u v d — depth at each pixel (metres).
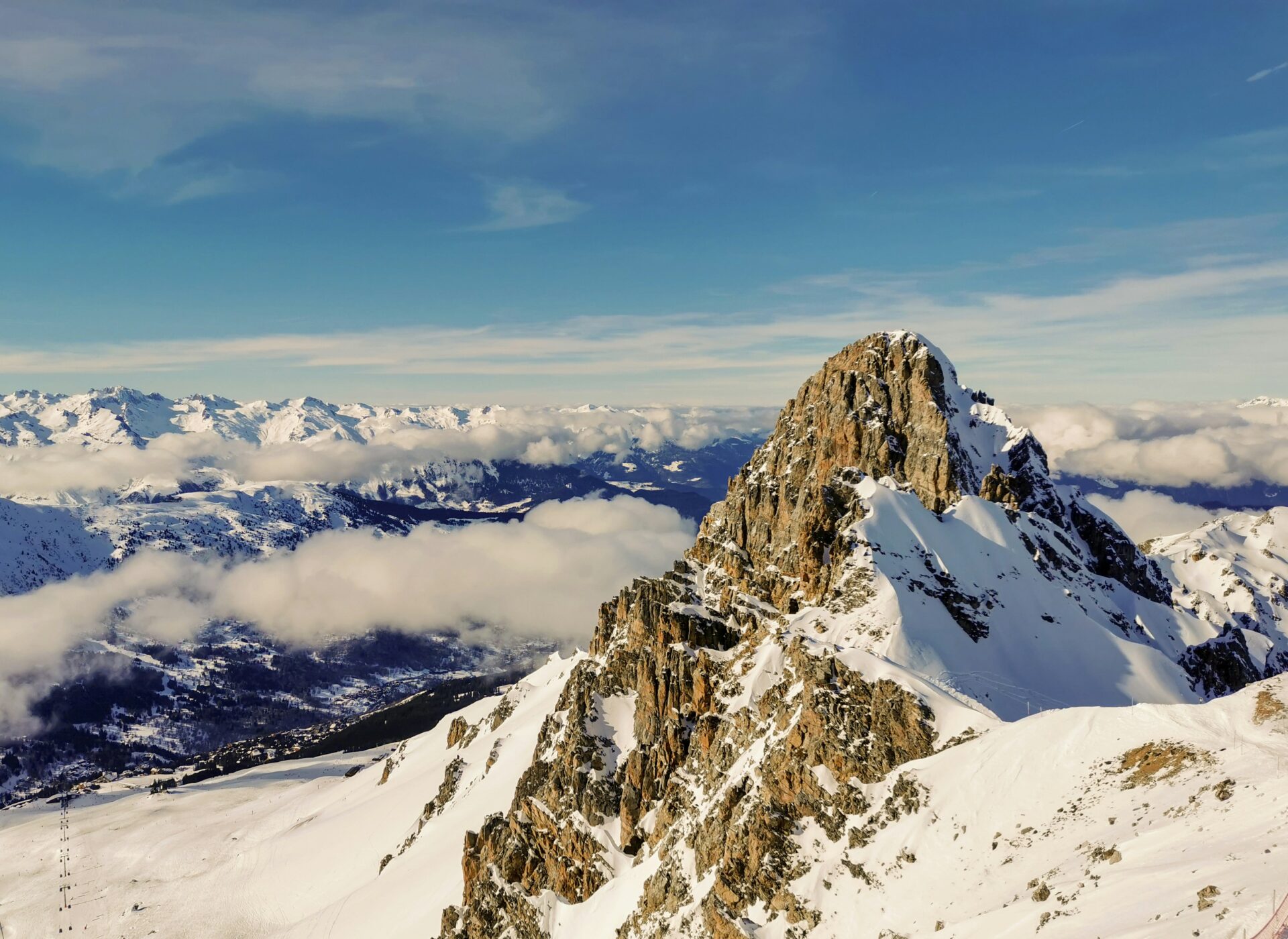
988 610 139.62
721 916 91.50
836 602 137.50
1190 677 151.12
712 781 121.75
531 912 139.50
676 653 148.38
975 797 80.75
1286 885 45.47
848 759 96.38
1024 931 57.47
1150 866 56.94
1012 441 190.25
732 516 188.50
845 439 178.12
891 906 75.88
